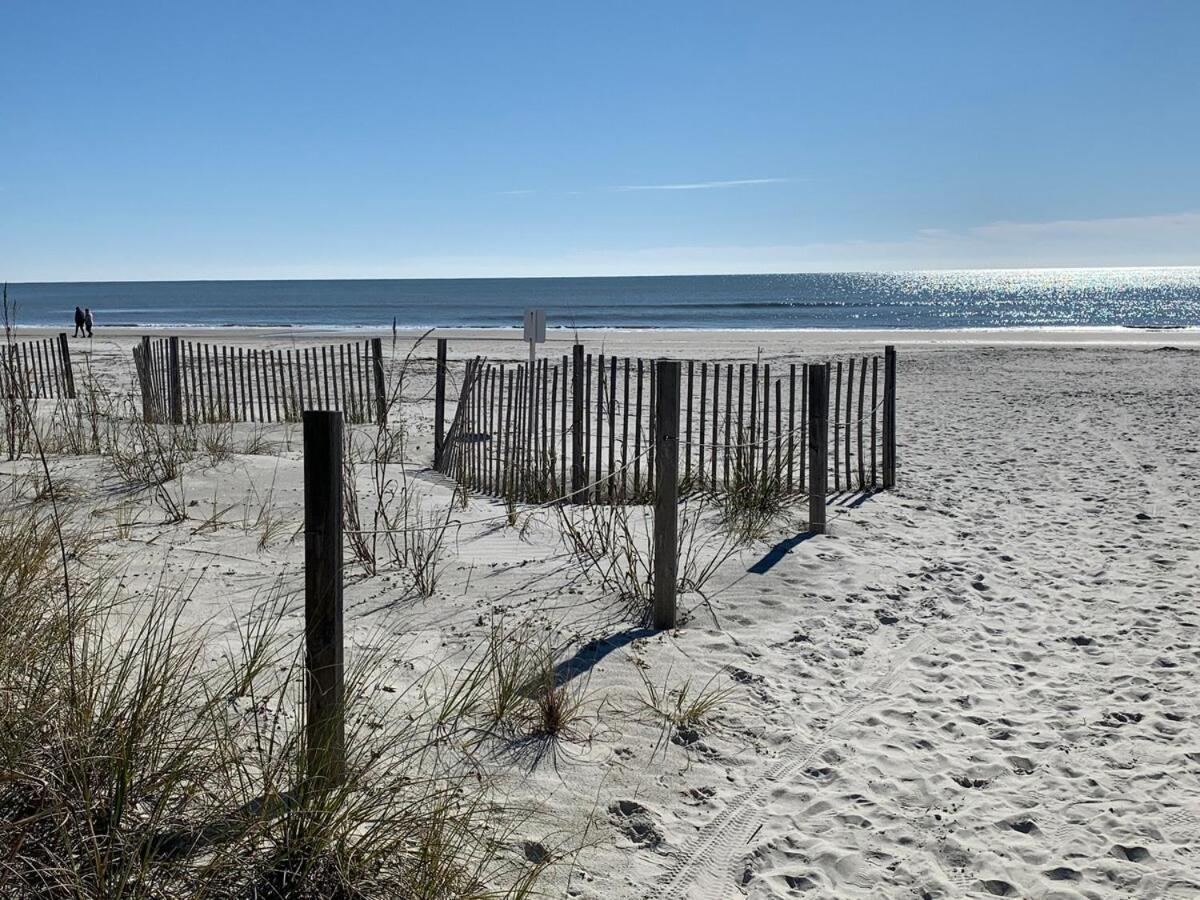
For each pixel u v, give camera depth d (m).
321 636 3.44
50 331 50.75
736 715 4.70
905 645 5.85
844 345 35.56
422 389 20.06
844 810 3.91
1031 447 13.59
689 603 6.27
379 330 52.22
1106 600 6.81
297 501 8.46
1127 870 3.55
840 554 7.60
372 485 9.54
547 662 5.00
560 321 73.00
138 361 14.43
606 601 6.20
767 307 100.25
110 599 5.37
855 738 4.57
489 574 6.68
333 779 3.39
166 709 3.42
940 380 23.00
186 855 2.94
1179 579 7.31
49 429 11.70
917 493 10.38
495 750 4.13
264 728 3.92
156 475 9.06
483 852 3.34
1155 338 42.06
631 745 4.32
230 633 5.08
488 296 137.62
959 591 6.93
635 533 7.96
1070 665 5.61
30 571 4.61
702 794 3.98
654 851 3.56
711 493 9.27
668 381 5.63
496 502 9.48
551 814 3.70
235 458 10.16
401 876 3.02
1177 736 4.67
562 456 9.64
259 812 3.15
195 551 6.78
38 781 2.91
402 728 4.18
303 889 2.92
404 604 5.95
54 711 3.30
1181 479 11.26
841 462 12.43
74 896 2.64
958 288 170.75
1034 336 44.75
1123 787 4.18
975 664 5.59
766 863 3.54
